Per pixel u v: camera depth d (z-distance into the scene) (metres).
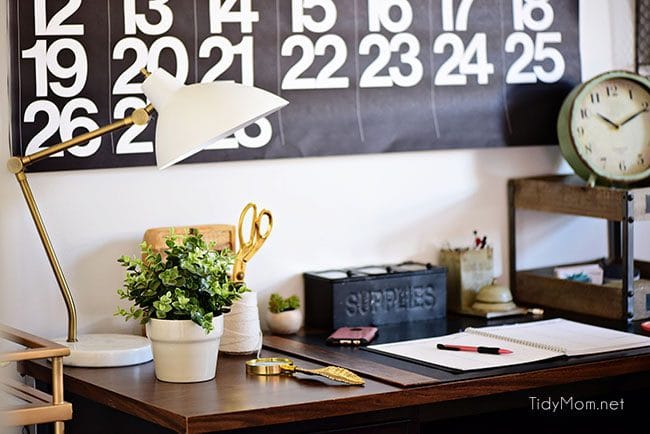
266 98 2.44
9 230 2.71
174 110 2.43
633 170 3.32
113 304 2.84
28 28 2.71
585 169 3.24
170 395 2.27
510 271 3.43
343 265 3.15
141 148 2.84
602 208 3.14
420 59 3.18
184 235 2.61
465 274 3.21
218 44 2.90
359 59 3.09
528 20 3.35
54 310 2.77
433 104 3.21
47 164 2.74
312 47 3.02
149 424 2.40
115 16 2.79
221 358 2.63
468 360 2.58
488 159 3.36
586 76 3.49
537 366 2.54
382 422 2.35
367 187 3.16
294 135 3.02
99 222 2.81
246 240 3.00
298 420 2.20
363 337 2.79
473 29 3.26
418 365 2.55
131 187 2.85
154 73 2.49
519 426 3.04
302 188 3.06
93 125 2.79
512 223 3.40
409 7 3.15
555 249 3.52
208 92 2.43
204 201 2.94
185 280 2.36
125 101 2.81
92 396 2.39
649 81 3.35
